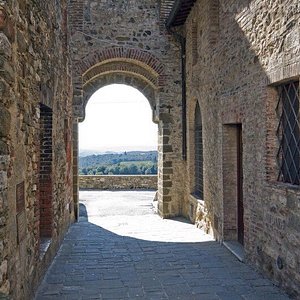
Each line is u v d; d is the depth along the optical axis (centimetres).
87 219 1173
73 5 1130
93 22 1146
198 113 1069
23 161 432
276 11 531
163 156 1189
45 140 671
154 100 1310
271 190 561
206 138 932
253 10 616
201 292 532
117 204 1455
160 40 1176
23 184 430
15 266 381
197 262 680
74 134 1131
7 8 344
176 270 634
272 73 545
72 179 1083
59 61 773
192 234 925
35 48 509
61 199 820
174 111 1192
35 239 517
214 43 863
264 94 577
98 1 1153
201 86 974
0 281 328
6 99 344
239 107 688
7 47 343
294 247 493
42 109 668
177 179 1197
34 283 507
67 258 709
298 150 514
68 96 954
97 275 609
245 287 549
